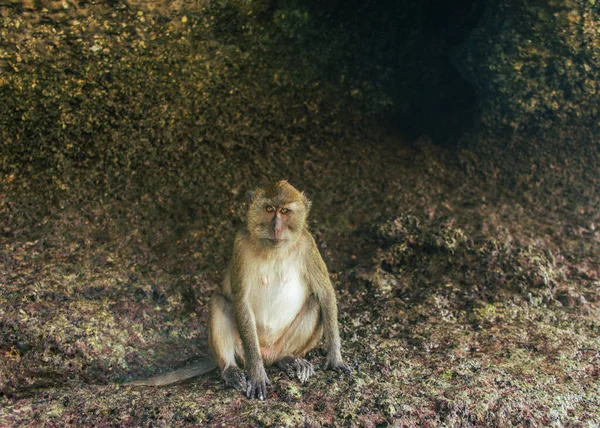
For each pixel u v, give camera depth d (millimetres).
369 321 2408
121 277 2445
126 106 2646
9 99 2521
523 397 2014
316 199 2822
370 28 2783
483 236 2689
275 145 2861
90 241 2549
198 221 2676
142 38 2504
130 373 2203
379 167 2920
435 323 2389
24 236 2510
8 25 2346
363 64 2854
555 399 2021
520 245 2693
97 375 2170
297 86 2832
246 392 2004
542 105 2695
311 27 2707
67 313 2270
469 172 2920
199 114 2750
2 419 1881
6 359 2131
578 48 2514
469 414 1940
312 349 2260
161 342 2305
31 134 2600
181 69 2637
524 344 2283
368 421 1890
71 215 2590
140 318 2346
